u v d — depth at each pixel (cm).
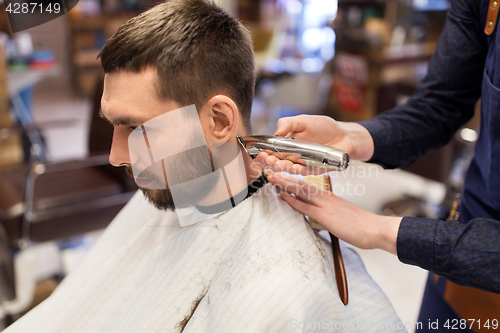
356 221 58
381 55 309
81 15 540
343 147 67
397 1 315
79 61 551
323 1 557
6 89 239
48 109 509
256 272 54
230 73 55
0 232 141
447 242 53
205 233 63
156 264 69
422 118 76
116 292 73
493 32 61
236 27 57
